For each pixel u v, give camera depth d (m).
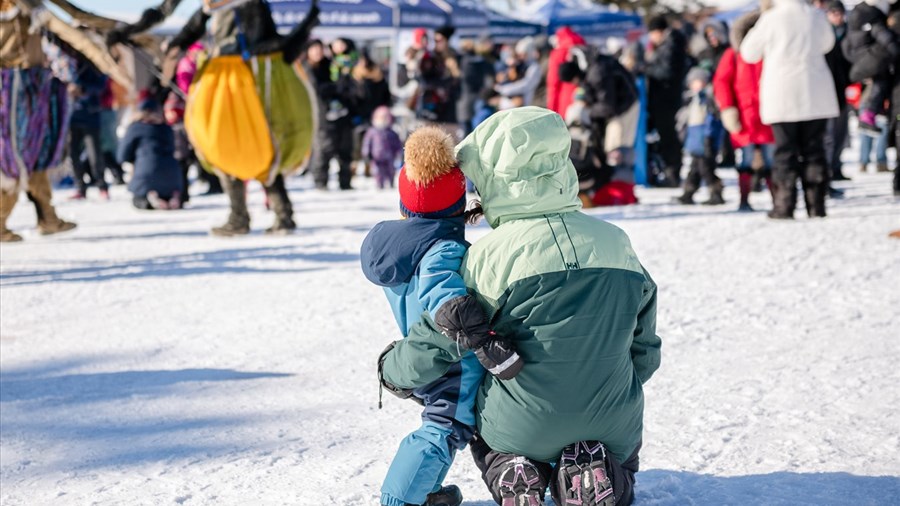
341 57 15.12
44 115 8.91
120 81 8.69
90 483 3.34
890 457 3.28
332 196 14.20
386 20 20.22
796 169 8.94
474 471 3.29
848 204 10.23
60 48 8.66
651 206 10.91
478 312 2.55
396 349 2.77
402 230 2.71
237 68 8.55
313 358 4.89
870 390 4.02
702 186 13.99
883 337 4.86
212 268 7.49
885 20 8.95
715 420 3.73
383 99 15.59
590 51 10.70
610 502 2.61
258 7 8.55
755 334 5.04
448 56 15.98
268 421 3.94
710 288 6.17
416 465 2.74
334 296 6.34
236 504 3.10
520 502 2.69
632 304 2.65
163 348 5.17
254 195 14.76
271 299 6.30
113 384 4.54
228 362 4.86
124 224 10.77
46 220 9.71
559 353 2.60
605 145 10.88
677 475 3.19
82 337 5.44
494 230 2.70
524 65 13.90
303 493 3.16
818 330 5.06
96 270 7.53
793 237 7.89
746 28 9.36
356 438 3.70
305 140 8.96
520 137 2.62
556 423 2.65
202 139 8.67
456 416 2.77
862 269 6.54
